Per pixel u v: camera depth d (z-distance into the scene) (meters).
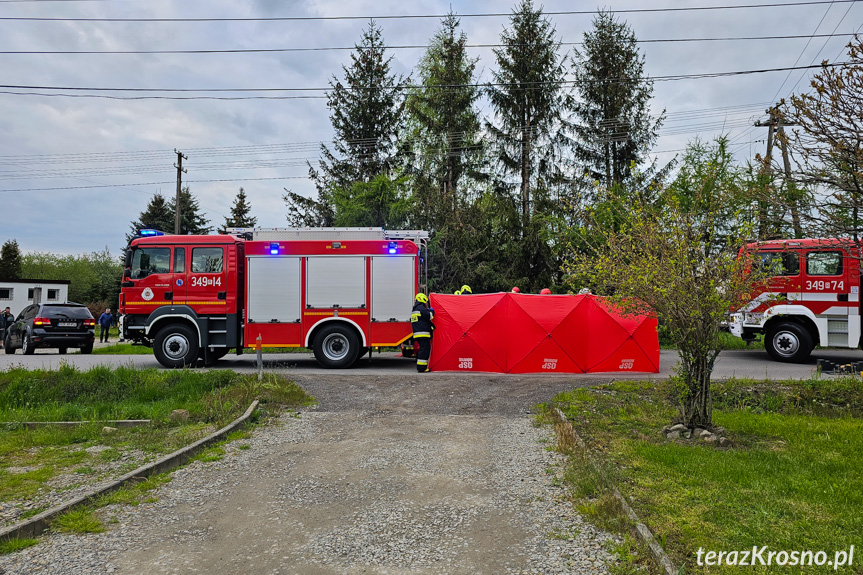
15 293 39.09
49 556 3.72
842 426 6.85
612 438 6.51
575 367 11.82
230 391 9.19
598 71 24.66
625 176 23.84
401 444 6.55
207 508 4.59
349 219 22.83
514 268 22.53
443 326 12.15
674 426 6.74
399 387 9.95
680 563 3.46
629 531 3.96
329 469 5.62
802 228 7.84
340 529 4.16
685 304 6.38
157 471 5.52
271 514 4.46
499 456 6.03
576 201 14.80
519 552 3.73
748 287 6.39
